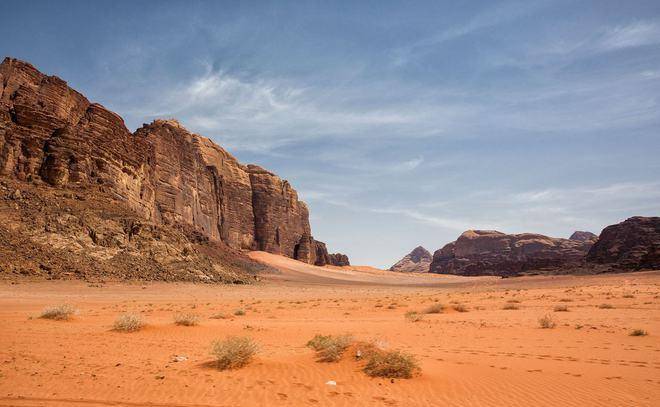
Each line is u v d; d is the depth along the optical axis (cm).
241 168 19350
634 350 1530
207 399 913
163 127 12138
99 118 8656
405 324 2467
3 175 6831
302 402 888
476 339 1848
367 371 1114
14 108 7500
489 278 19462
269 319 2870
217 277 8294
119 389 990
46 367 1212
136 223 7569
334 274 17662
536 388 984
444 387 992
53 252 6025
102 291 5366
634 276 9944
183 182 12850
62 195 7075
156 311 3409
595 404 869
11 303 3734
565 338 1858
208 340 1769
